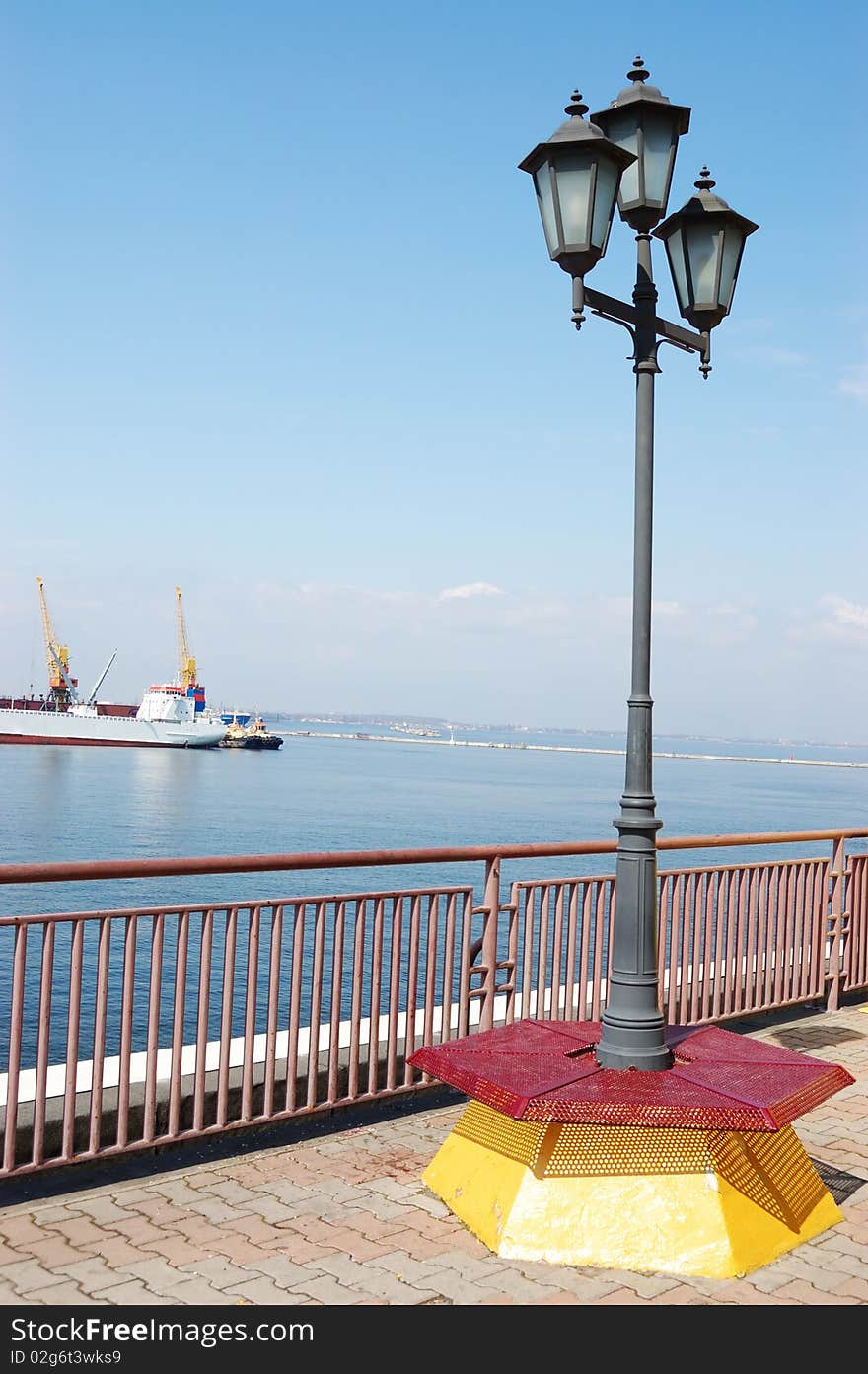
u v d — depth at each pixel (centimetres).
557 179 430
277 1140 482
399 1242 382
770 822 8212
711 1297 351
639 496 450
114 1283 343
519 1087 392
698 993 668
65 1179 426
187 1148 465
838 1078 420
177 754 18750
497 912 564
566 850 589
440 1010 595
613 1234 372
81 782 10644
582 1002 607
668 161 459
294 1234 385
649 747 443
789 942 740
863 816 9219
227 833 6241
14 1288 338
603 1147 387
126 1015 429
